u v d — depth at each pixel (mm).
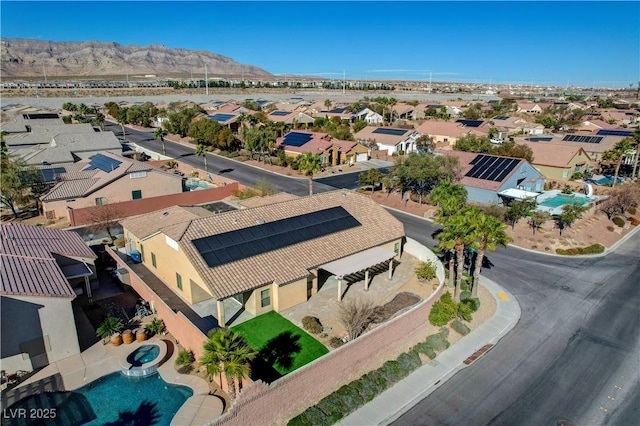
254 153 89250
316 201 40875
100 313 31141
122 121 122125
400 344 28109
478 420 22516
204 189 59250
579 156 72250
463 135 100500
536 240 46188
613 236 49469
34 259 29922
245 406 20031
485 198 58750
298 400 22391
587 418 22750
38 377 24469
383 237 38844
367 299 33656
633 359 27594
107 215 48656
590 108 182625
